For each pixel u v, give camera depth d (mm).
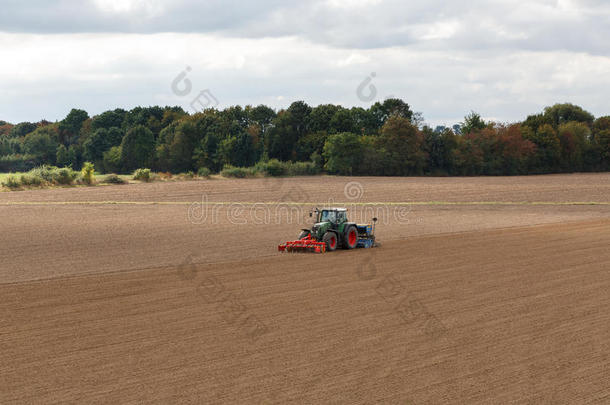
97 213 113562
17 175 190125
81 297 42156
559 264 56688
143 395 24781
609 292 44500
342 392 25250
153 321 35875
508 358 29609
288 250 65125
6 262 57438
